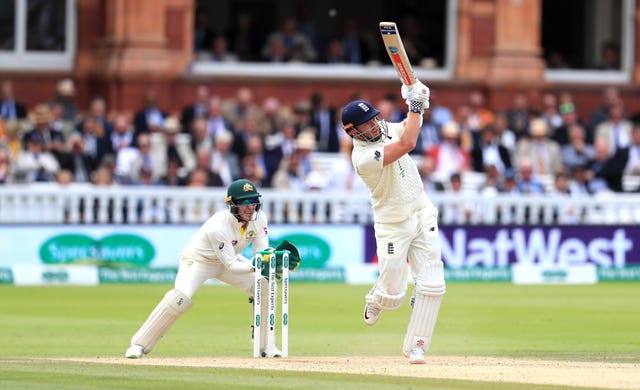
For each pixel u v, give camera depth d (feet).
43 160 225.35
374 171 112.06
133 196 220.43
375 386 96.17
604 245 233.96
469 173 241.76
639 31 288.92
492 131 245.86
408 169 114.01
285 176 230.68
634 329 155.43
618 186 243.19
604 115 259.80
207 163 226.17
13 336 144.46
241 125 243.19
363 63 279.90
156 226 219.20
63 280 213.25
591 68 289.53
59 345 136.36
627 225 234.79
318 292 202.28
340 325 158.61
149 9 262.26
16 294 194.80
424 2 283.59
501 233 230.07
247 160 226.38
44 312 170.91
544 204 233.96
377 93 276.82
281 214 226.38
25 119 248.73
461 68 278.26
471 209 231.71
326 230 224.74
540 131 246.27
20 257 214.69
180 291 121.19
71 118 244.01
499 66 276.00
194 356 125.80
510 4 276.82
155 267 216.13
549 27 291.58
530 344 139.23
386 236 113.80
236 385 96.89
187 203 222.89
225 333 149.69
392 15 283.59
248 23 277.23
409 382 98.27
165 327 122.01
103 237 217.15
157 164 232.53
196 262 122.11
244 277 123.13
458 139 243.81
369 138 113.09
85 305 179.93
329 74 275.39
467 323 161.38
